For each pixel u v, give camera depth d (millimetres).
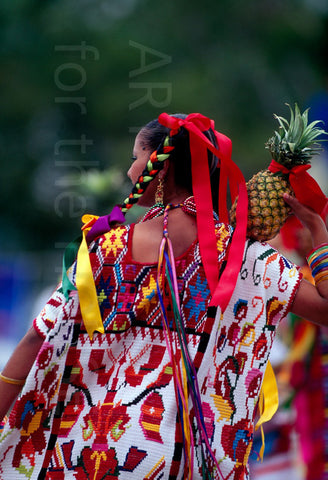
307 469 9391
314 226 5219
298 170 5152
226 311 4871
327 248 5109
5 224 25016
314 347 9328
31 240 24625
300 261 7758
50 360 4793
